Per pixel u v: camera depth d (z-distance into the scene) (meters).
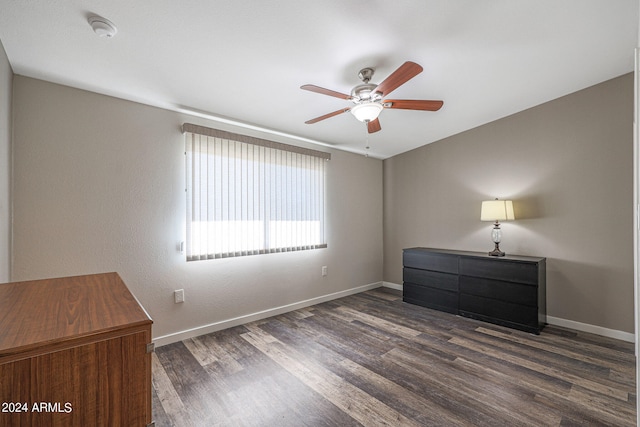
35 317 0.85
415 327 3.09
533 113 3.30
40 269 2.11
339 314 3.51
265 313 3.38
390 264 4.85
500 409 1.76
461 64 2.36
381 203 4.93
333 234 4.17
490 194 3.66
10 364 0.66
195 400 1.86
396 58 2.15
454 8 1.72
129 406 0.80
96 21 1.55
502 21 1.88
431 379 2.09
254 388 1.99
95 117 2.35
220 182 2.99
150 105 2.62
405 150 4.55
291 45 1.91
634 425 1.61
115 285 1.23
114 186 2.42
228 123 3.10
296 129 3.40
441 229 4.17
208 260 2.94
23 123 2.05
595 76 2.74
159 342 2.63
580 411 1.73
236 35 1.78
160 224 2.65
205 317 2.91
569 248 3.06
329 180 4.14
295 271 3.69
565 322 3.07
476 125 3.73
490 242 3.67
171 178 2.72
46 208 2.13
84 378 0.74
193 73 2.16
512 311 3.04
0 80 1.67
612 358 2.38
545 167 3.22
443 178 4.13
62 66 1.98
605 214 2.86
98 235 2.34
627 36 2.12
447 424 1.64
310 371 2.20
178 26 1.67
